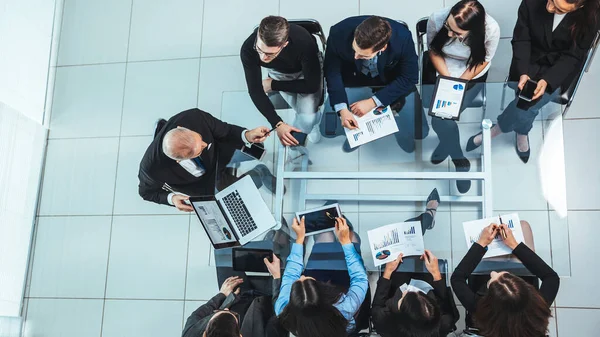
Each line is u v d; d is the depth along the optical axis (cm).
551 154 244
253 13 349
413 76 249
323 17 339
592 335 275
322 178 256
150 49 356
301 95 263
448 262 240
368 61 248
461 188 250
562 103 248
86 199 339
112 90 354
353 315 235
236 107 267
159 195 281
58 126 354
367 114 255
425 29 266
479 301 218
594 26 233
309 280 225
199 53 350
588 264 282
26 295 328
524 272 232
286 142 258
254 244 254
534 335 204
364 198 263
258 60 254
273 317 245
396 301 231
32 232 338
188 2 358
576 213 288
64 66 361
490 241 235
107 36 362
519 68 253
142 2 363
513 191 243
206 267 317
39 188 345
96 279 325
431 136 252
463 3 228
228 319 232
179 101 345
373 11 334
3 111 325
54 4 365
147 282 320
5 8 332
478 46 239
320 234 251
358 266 241
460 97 251
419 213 256
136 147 343
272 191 257
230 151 263
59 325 322
